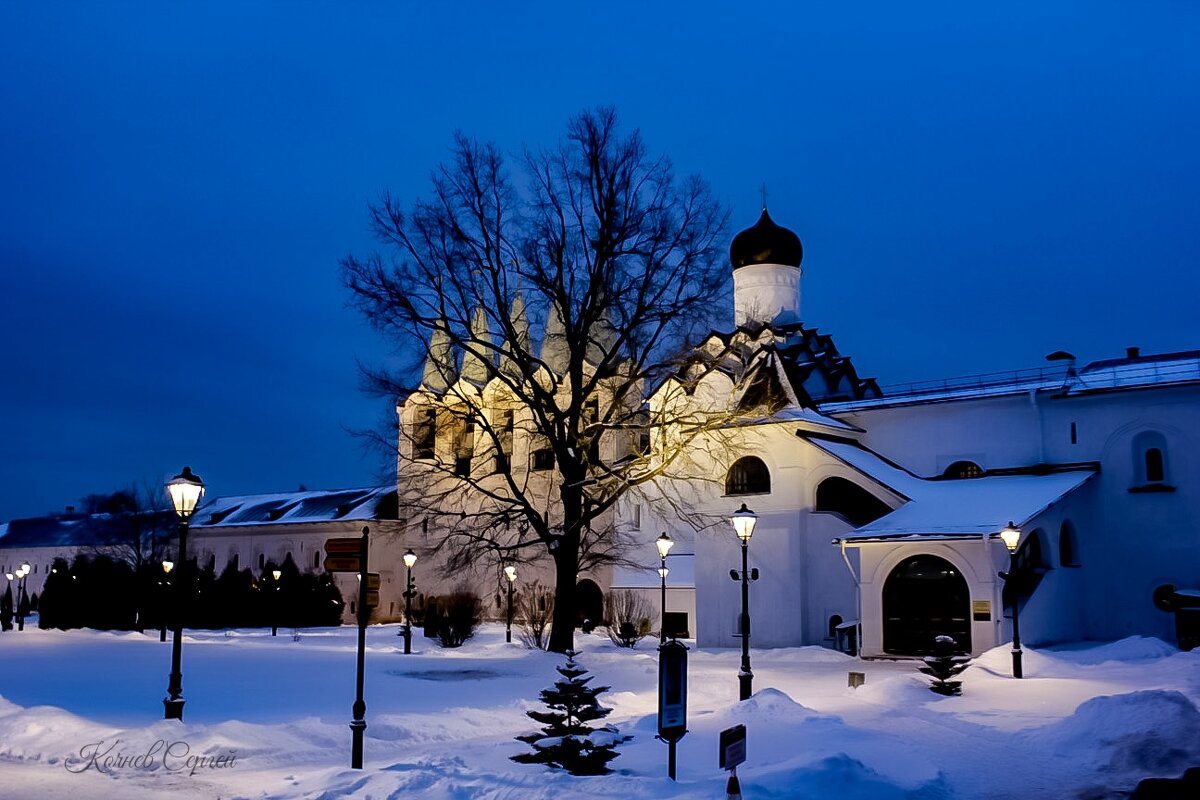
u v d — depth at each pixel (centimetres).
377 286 3588
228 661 3219
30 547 10062
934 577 3553
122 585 5612
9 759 1520
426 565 6475
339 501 7619
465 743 1727
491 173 3631
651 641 4506
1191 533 3875
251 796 1259
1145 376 4209
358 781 1254
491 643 4312
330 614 5956
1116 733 1526
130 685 2419
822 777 1177
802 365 5312
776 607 4125
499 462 3766
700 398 4466
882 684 2302
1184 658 2741
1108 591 3984
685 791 1151
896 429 4541
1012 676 2567
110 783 1339
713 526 4122
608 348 5066
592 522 5581
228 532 8000
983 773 1420
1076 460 4128
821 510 4147
